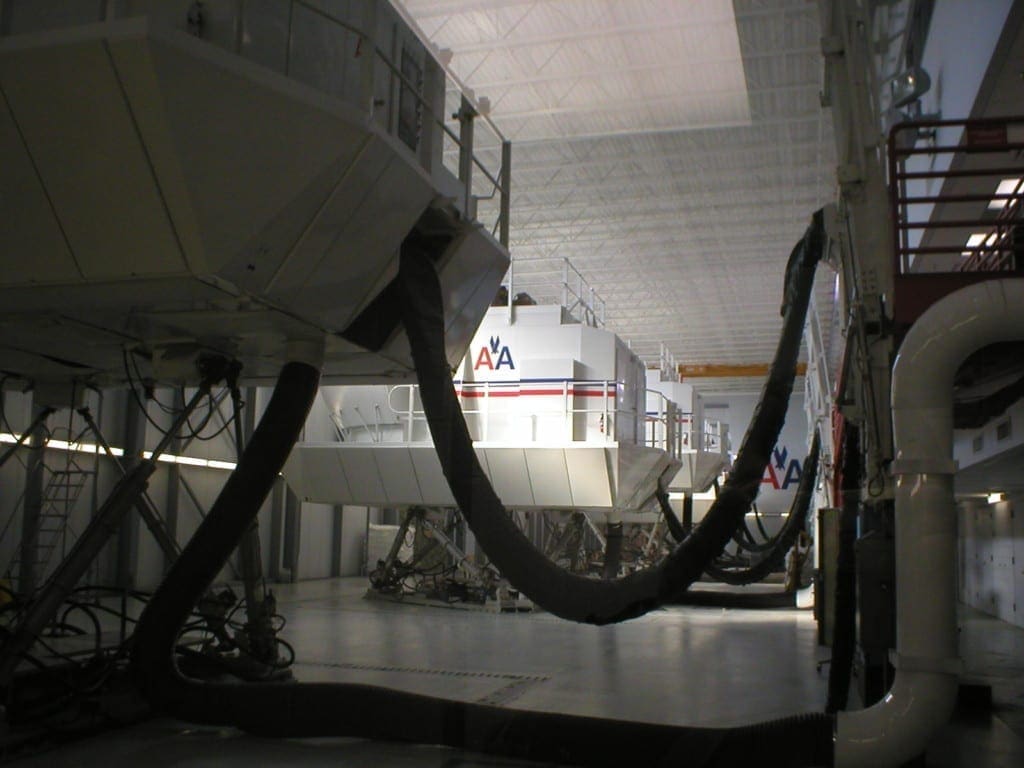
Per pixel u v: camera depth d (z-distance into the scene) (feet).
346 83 25.05
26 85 20.03
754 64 65.98
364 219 25.25
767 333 136.36
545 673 36.65
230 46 21.57
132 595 29.81
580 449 56.70
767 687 33.76
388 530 86.38
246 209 22.16
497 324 60.85
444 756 23.89
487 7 60.95
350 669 36.83
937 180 41.73
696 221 95.50
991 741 27.17
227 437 73.20
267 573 83.41
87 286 23.54
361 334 30.30
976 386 26.40
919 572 20.17
